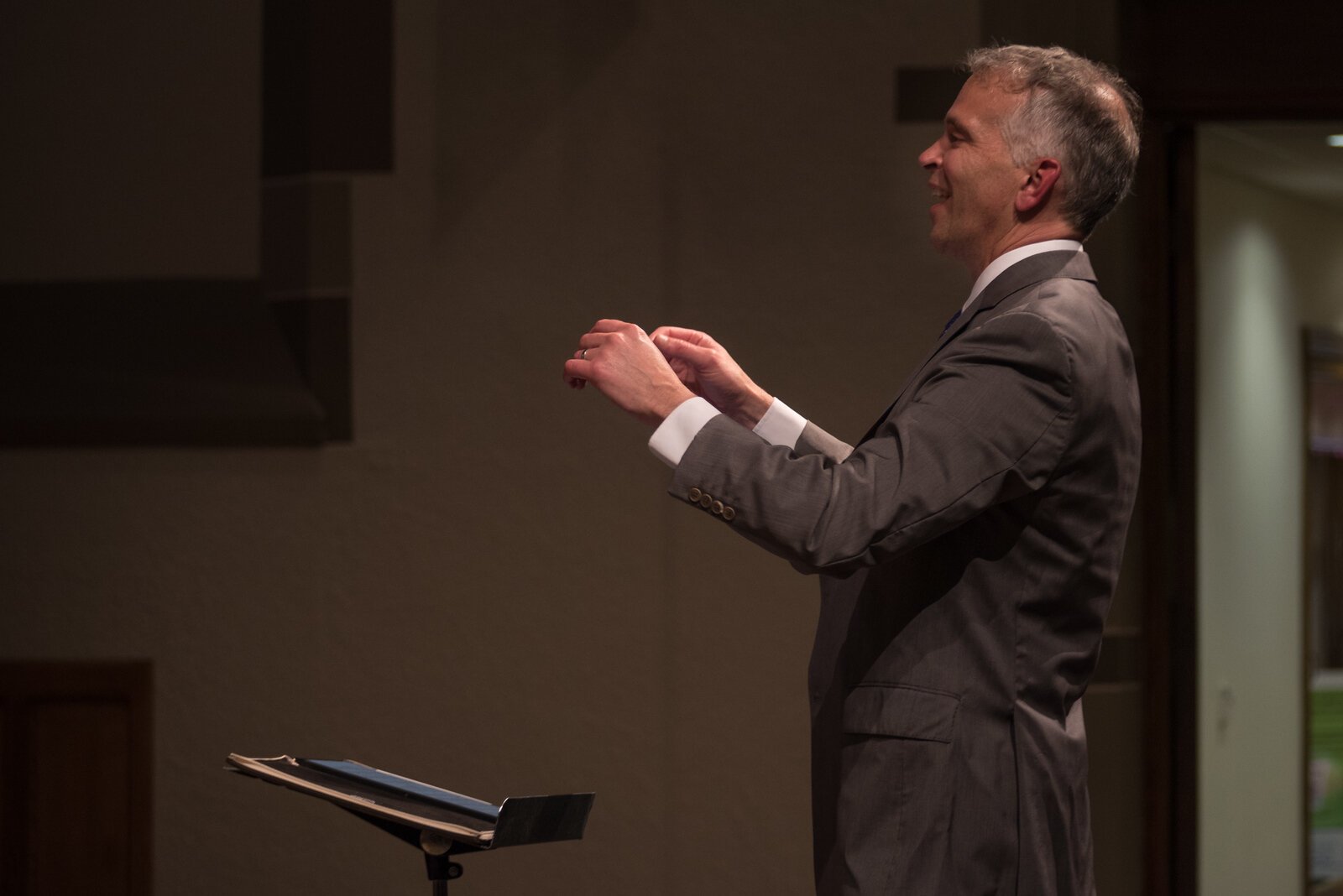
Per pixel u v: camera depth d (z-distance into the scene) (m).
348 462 7.55
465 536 7.50
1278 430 12.43
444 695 7.48
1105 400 3.74
